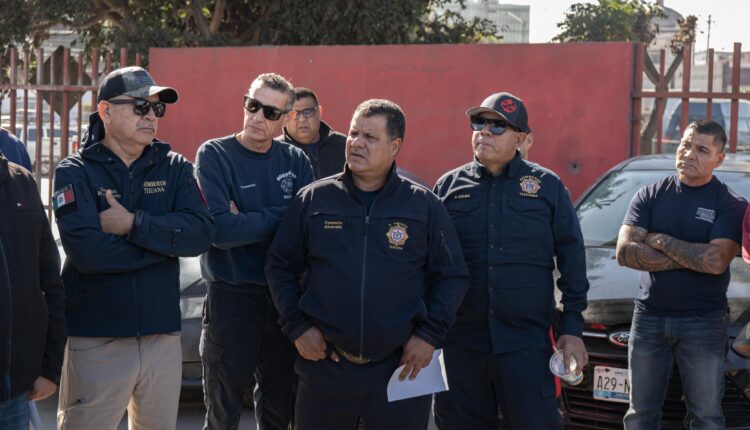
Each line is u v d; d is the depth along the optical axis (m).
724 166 6.26
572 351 4.00
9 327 3.22
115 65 14.30
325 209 3.70
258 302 4.23
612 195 6.28
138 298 3.73
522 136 4.12
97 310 3.72
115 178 3.78
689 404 4.43
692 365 4.37
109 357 3.74
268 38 15.12
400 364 3.69
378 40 14.65
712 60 8.78
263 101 4.18
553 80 9.85
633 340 4.52
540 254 4.09
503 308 4.03
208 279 4.29
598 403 4.78
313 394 3.74
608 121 9.64
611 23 16.89
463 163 10.33
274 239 3.86
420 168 10.52
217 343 4.27
